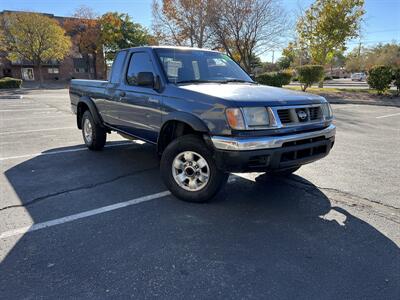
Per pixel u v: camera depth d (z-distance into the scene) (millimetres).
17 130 8766
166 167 4008
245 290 2395
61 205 3842
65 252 2859
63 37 36281
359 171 5223
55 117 11461
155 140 4410
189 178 3895
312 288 2420
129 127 5000
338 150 6648
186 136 3869
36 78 49750
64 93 25812
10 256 2785
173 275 2561
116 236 3146
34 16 33812
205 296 2326
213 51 5258
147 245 2990
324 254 2871
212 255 2844
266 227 3363
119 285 2434
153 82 4223
